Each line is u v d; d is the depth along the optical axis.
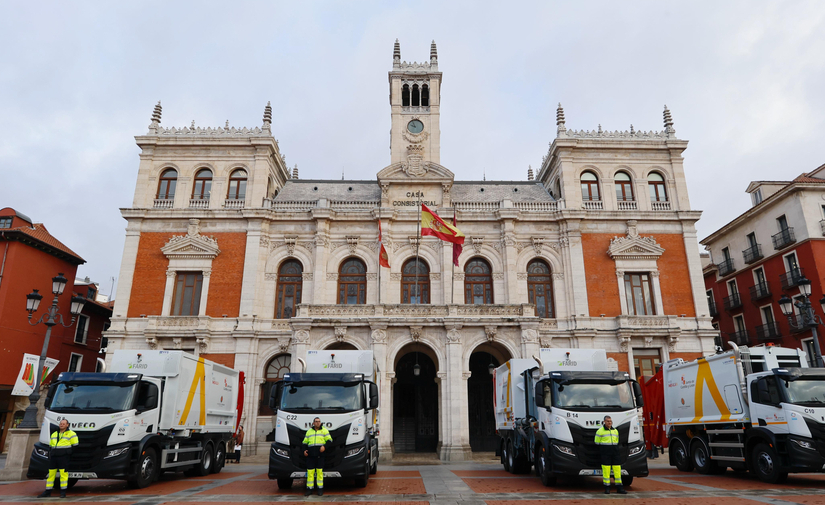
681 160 39.31
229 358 34.34
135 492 15.92
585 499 14.12
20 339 36.25
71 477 15.84
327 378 17.45
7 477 18.78
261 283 36.25
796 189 37.94
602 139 39.41
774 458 17.03
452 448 28.78
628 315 35.38
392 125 41.28
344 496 14.89
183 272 36.47
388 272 36.09
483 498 14.37
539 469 17.78
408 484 17.52
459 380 30.09
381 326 30.88
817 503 13.09
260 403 34.09
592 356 19.78
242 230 37.12
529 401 19.86
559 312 35.97
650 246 36.88
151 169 38.53
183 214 37.03
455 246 34.09
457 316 31.48
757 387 17.78
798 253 37.88
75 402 16.75
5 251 36.22
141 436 17.11
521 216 37.66
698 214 37.47
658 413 25.33
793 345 38.16
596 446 16.05
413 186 38.72
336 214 37.31
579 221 37.47
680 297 36.34
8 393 35.53
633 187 39.06
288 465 15.88
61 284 21.95
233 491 16.12
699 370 20.91
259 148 38.88
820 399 16.92
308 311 31.73
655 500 13.87
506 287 36.38
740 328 44.44
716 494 14.80
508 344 31.16
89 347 44.34
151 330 34.00
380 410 29.50
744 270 43.69
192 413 20.14
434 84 42.47
